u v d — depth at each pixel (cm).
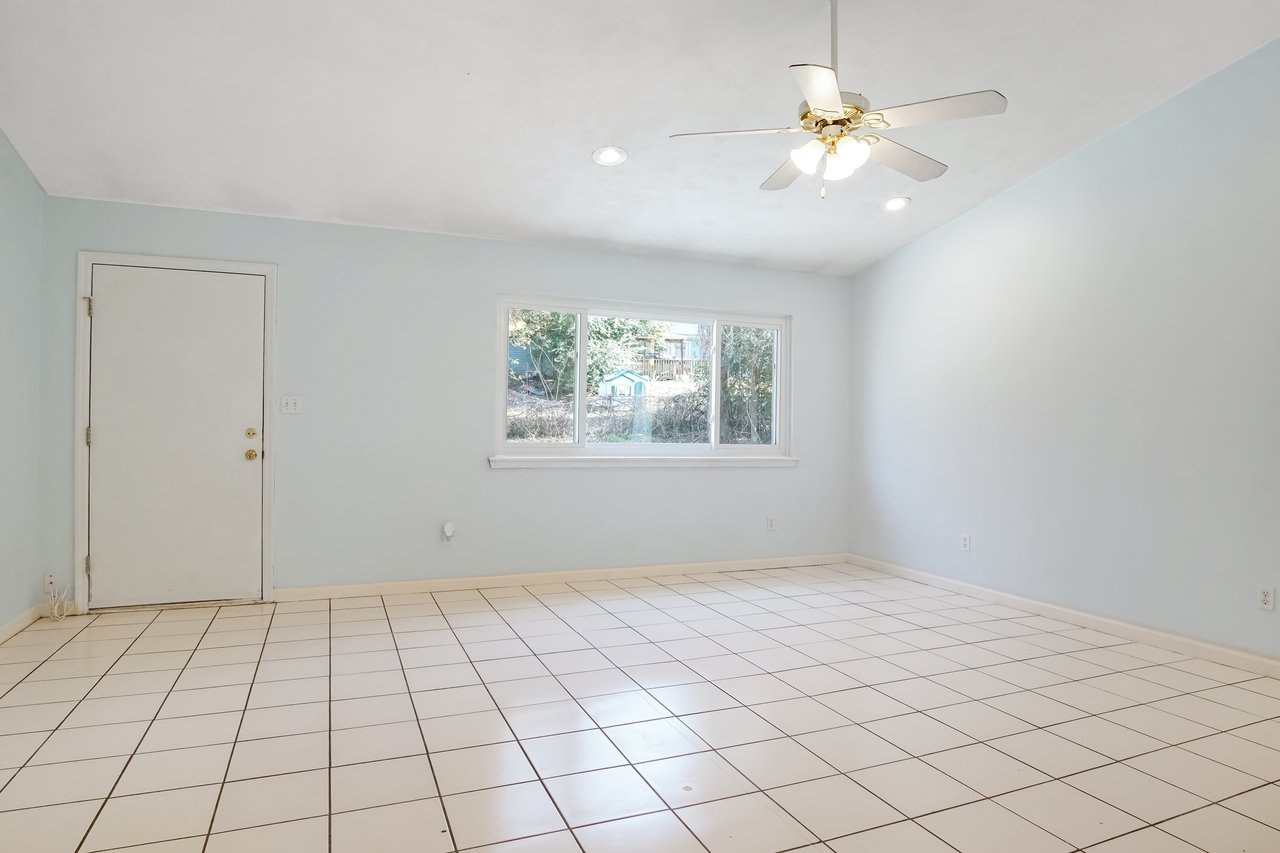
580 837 196
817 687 310
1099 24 313
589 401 535
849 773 234
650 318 554
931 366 523
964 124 389
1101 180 409
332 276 455
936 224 513
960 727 271
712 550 557
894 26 305
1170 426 374
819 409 596
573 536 515
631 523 532
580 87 337
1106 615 402
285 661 334
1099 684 319
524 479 501
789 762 241
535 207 454
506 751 246
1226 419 351
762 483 574
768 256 553
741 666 336
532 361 516
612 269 529
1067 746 256
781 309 582
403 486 470
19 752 240
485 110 351
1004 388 466
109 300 411
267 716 272
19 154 366
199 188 409
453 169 405
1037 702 297
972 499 488
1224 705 296
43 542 401
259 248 441
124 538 414
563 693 300
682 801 216
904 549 545
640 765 238
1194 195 365
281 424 443
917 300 536
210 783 222
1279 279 332
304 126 357
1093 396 412
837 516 603
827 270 589
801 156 287
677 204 460
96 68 309
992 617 430
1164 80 359
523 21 292
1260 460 338
